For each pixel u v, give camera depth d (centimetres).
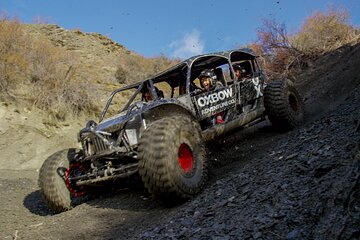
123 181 489
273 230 221
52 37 1714
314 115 677
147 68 1716
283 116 590
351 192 194
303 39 1367
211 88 544
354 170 210
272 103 596
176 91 693
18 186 653
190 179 369
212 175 439
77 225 377
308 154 323
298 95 644
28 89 995
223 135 569
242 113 581
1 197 562
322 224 198
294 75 1276
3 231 404
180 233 271
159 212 361
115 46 1911
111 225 359
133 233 317
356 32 1374
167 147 349
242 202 285
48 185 439
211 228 259
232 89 571
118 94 1257
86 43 1814
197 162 389
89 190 477
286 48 1364
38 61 1076
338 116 439
